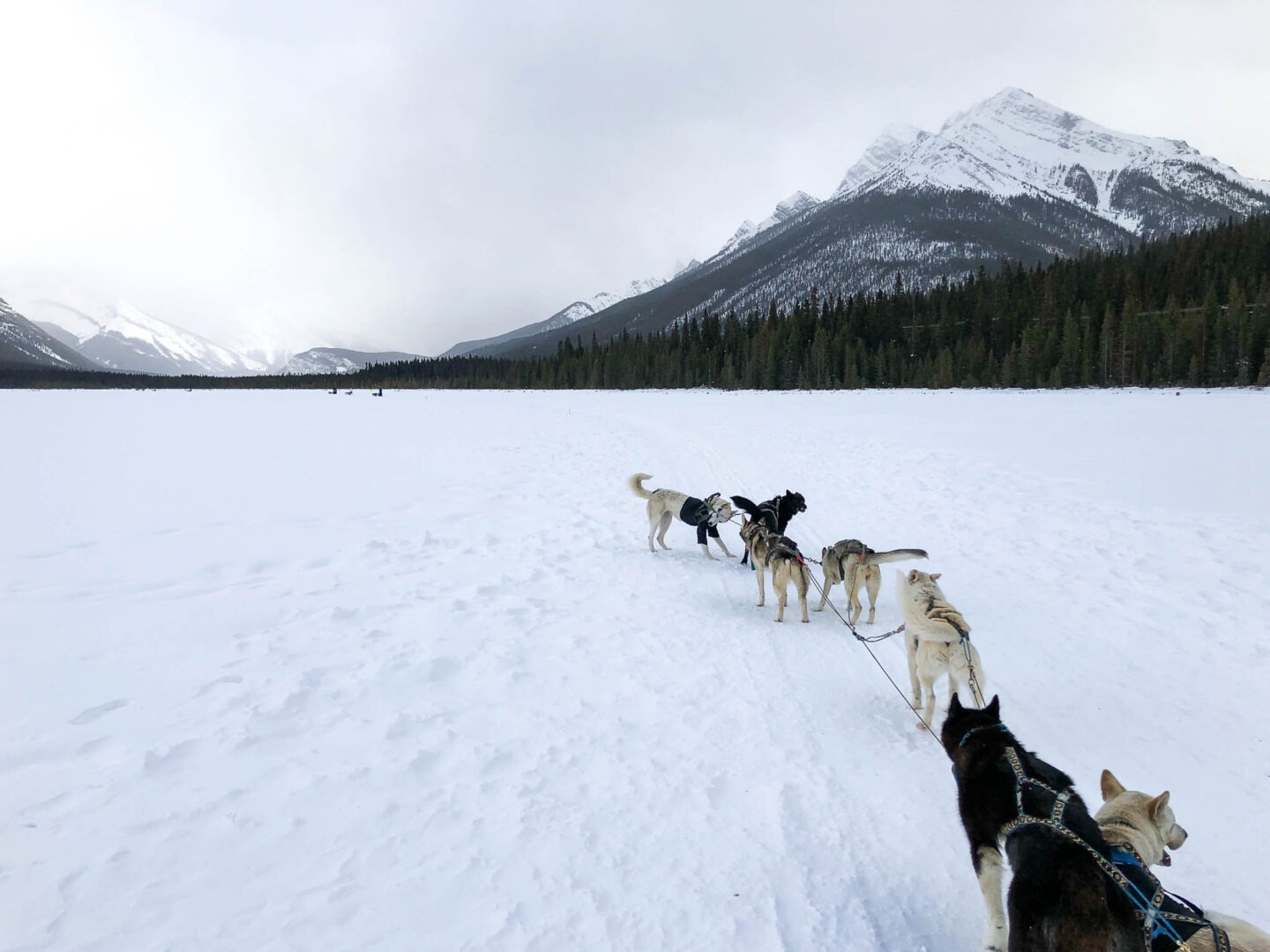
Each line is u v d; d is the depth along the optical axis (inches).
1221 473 530.3
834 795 176.4
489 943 122.8
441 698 217.6
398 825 154.6
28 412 1449.3
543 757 187.6
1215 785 175.0
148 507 489.7
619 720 210.8
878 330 3361.2
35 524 432.1
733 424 1179.9
